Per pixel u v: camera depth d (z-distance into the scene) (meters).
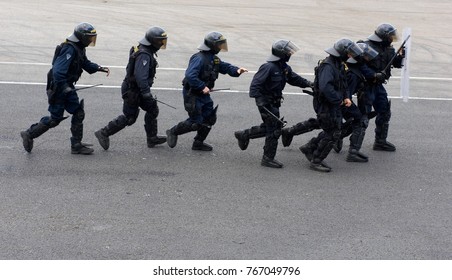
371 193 10.77
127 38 23.23
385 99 12.63
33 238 8.84
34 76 17.80
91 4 29.59
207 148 12.54
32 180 10.77
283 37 24.42
